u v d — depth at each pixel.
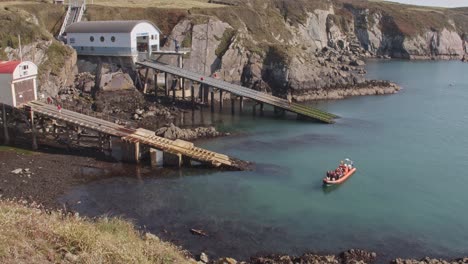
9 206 21.91
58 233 19.16
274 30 130.12
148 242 23.58
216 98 93.56
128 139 54.31
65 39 91.81
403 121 81.31
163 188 47.84
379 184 51.09
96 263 17.86
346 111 88.44
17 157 54.09
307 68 103.06
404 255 36.31
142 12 107.06
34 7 97.12
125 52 86.38
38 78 76.69
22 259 16.48
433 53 197.38
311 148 63.91
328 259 34.56
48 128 61.12
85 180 49.03
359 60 156.50
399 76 137.62
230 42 104.00
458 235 40.00
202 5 123.44
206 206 43.81
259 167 55.28
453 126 78.12
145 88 87.69
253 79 102.00
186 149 55.75
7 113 59.88
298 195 47.31
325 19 175.12
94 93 82.31
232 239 37.59
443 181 52.53
